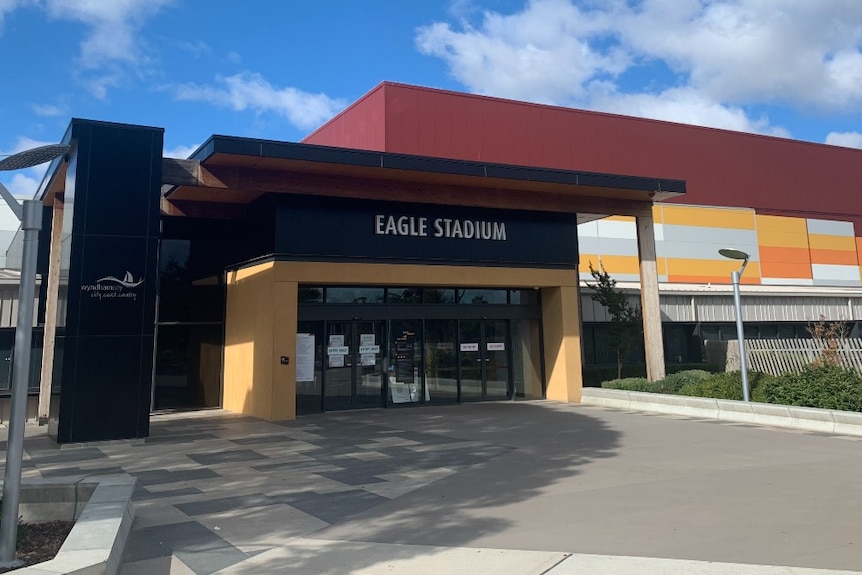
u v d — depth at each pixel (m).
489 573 4.81
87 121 11.70
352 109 25.41
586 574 4.73
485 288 17.73
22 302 5.12
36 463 9.38
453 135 24.48
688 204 30.58
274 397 13.98
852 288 32.31
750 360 17.83
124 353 11.45
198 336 16.92
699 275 30.19
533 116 26.61
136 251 11.78
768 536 5.57
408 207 15.89
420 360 16.78
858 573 4.64
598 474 8.25
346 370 15.80
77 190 11.48
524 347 18.25
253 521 6.31
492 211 16.95
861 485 7.49
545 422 13.42
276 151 13.07
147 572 4.95
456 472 8.54
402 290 16.61
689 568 4.80
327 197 14.95
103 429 11.11
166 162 13.15
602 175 16.61
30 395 15.15
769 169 33.47
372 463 9.19
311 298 15.48
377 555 5.28
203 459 9.56
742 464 8.80
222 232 17.44
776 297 26.47
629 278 28.12
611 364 22.66
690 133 31.27
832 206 35.12
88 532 4.96
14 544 4.83
